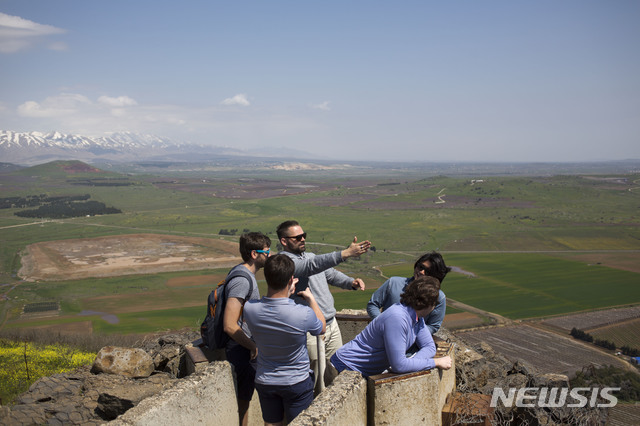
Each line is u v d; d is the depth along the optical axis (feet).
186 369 21.84
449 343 19.56
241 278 17.70
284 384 16.28
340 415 13.67
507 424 18.67
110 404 19.49
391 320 16.08
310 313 16.49
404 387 15.62
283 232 19.69
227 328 16.96
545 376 23.36
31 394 20.97
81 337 92.32
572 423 19.81
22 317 334.65
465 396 19.24
